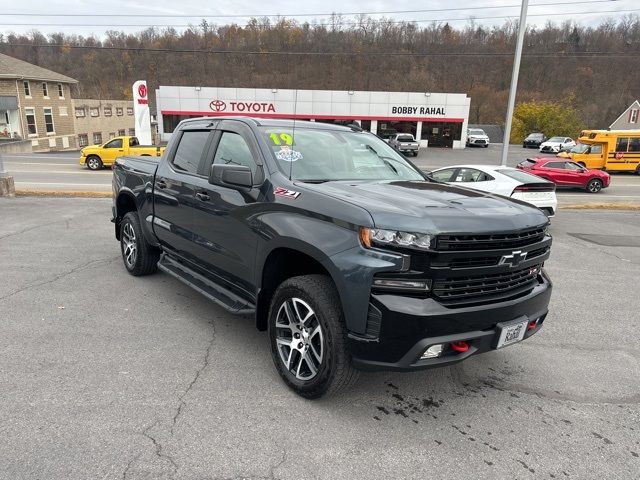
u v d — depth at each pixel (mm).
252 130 3799
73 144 49562
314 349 3051
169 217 4617
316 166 3680
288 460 2568
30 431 2707
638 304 5469
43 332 4062
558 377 3670
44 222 9086
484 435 2881
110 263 6242
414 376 3596
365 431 2863
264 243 3283
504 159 15469
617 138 27047
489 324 2844
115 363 3562
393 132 47125
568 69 88125
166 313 4582
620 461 2676
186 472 2436
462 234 2658
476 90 89812
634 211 13992
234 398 3152
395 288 2641
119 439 2672
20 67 43594
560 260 7594
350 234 2748
